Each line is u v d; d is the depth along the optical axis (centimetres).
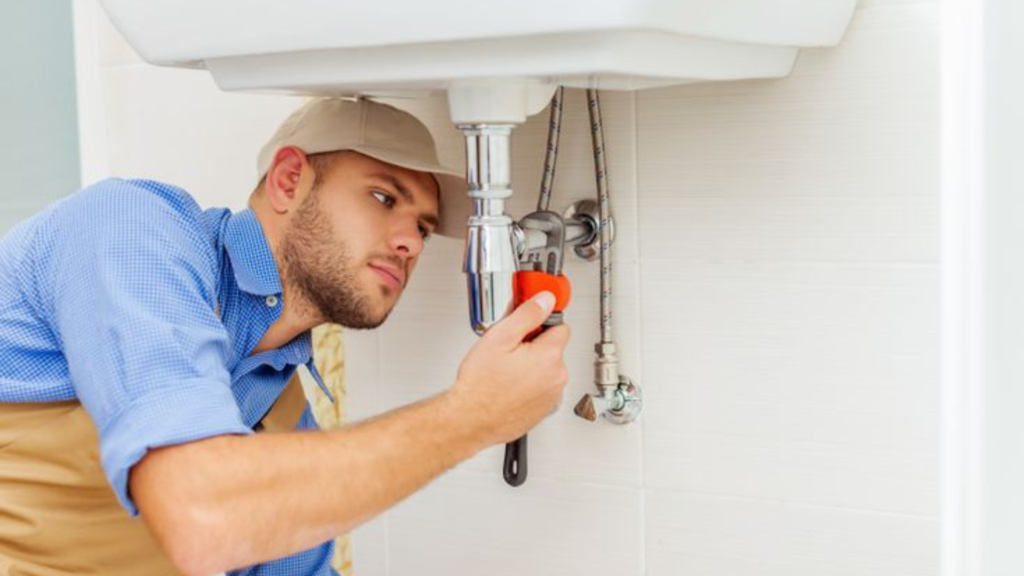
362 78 95
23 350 106
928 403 113
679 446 125
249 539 88
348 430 95
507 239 102
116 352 91
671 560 127
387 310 116
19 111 158
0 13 156
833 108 114
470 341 135
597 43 83
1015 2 53
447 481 139
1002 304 54
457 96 99
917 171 111
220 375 95
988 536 55
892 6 110
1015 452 55
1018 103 53
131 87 155
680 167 122
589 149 125
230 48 95
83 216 100
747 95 117
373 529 145
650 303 125
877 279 114
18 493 112
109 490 113
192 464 87
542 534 134
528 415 103
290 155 115
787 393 119
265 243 115
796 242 117
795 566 121
